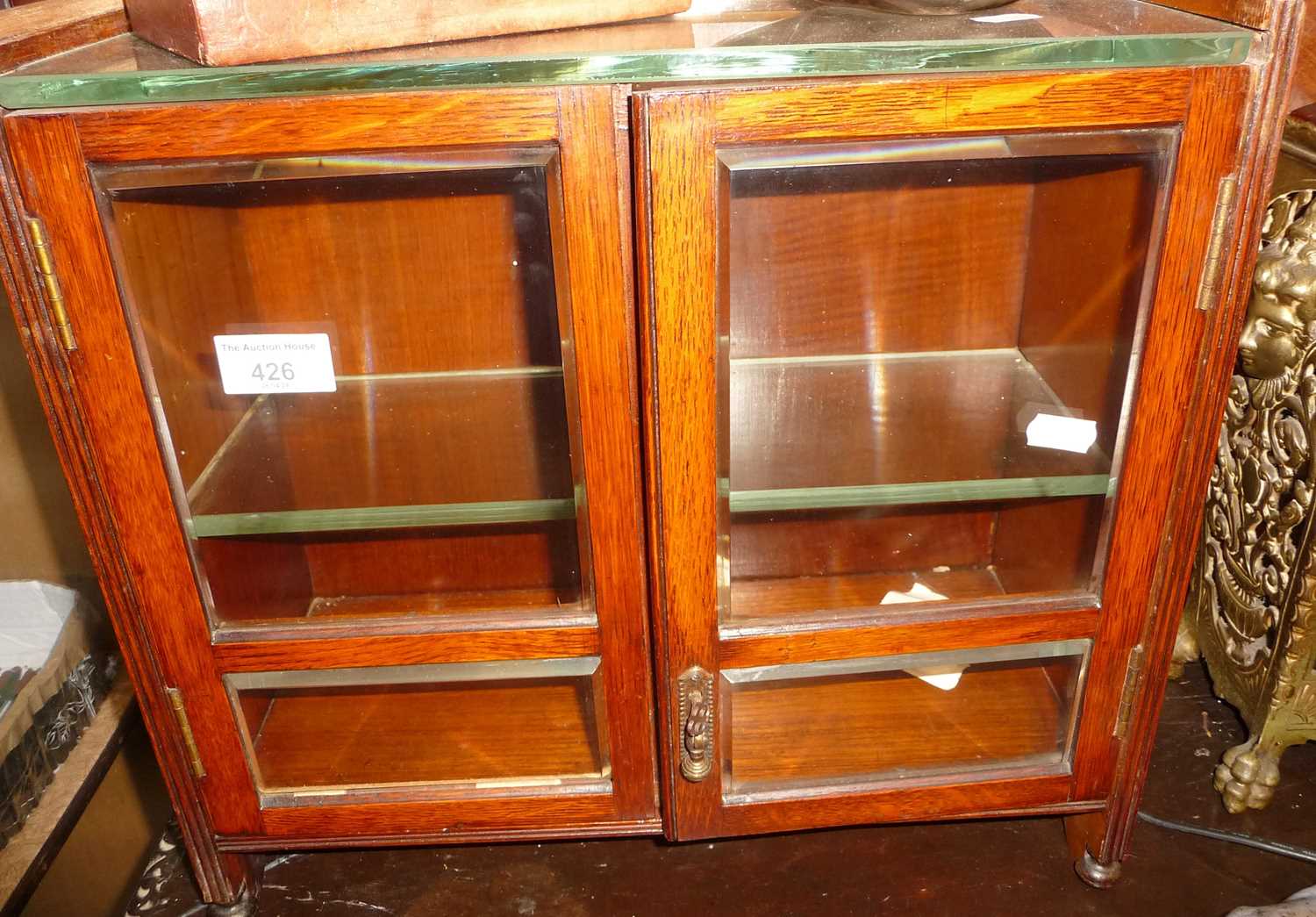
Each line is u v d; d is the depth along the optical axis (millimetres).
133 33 773
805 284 951
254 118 635
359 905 934
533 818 868
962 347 1001
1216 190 679
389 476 856
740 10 838
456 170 668
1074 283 850
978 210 929
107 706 1116
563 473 831
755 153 651
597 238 663
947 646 814
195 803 852
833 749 906
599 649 795
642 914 914
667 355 688
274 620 804
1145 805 1004
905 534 1039
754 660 801
